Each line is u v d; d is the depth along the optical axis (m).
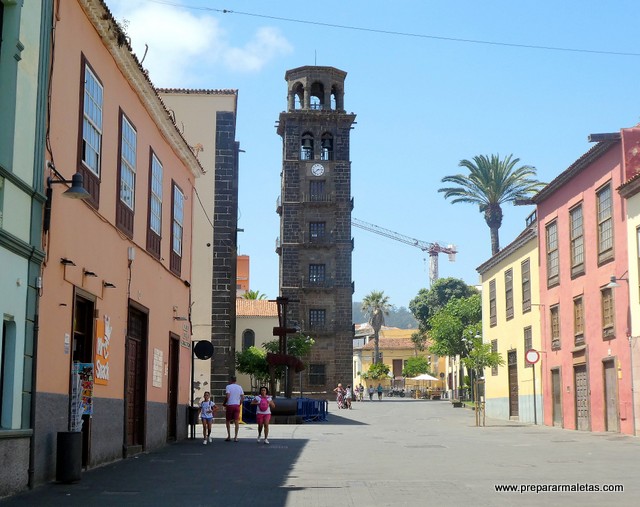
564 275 33.09
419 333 106.12
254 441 24.45
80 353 15.52
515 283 40.31
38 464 12.66
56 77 13.62
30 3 12.52
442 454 19.48
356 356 125.56
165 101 36.28
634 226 26.30
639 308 25.94
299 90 77.38
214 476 14.43
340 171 75.88
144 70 18.48
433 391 92.06
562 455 19.06
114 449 17.19
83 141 15.12
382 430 31.08
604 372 29.03
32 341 12.46
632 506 10.47
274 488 12.66
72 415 14.15
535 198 35.78
